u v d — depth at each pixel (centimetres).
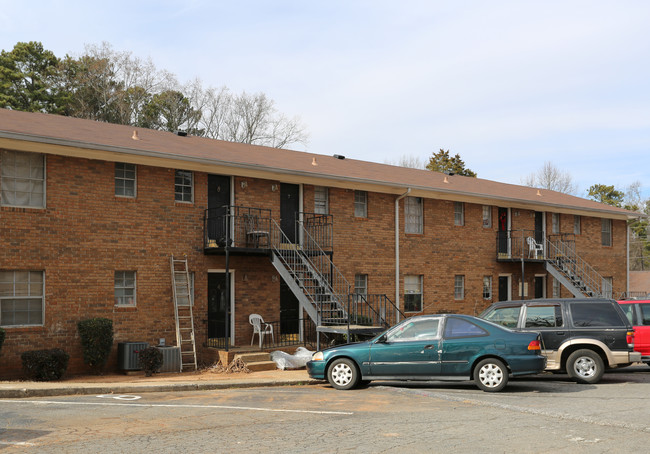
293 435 846
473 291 2691
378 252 2359
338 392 1286
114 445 790
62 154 1656
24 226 1598
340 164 2572
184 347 1834
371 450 761
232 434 854
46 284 1622
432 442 801
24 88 3988
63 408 1077
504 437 829
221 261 1953
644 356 1563
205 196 1933
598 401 1139
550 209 3027
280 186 2119
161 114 4359
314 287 1969
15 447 779
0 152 1585
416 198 2544
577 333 1434
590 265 3191
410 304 2475
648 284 3912
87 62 4134
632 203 7894
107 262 1725
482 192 2772
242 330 1978
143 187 1808
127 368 1661
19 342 1571
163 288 1822
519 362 1254
